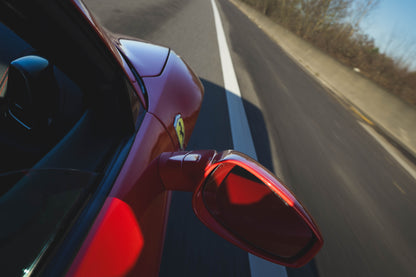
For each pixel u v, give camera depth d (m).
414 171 4.27
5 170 0.74
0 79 0.92
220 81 4.70
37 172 0.60
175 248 1.64
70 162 0.73
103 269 0.61
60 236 0.56
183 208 1.93
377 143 4.97
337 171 3.35
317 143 3.92
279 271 1.76
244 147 3.01
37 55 0.92
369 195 3.09
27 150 0.77
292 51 12.16
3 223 0.50
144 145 0.92
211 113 3.43
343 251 2.13
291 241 0.76
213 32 8.46
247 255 1.78
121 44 1.42
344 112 6.25
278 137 3.58
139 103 1.03
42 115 0.78
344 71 8.53
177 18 8.33
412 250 2.42
